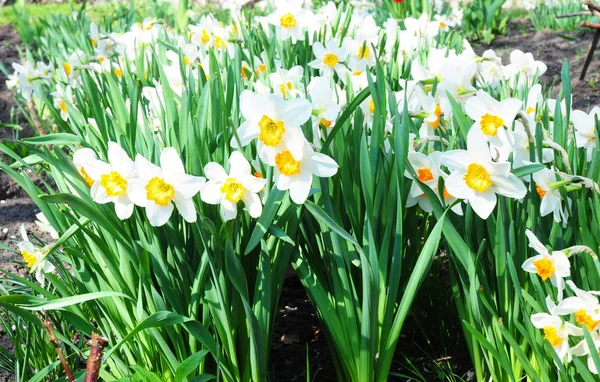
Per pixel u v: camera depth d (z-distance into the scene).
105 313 1.31
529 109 1.38
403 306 1.25
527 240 1.23
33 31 3.82
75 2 5.54
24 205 2.22
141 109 1.43
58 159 1.19
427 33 2.05
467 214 1.21
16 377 1.34
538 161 1.18
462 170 1.16
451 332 1.48
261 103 1.13
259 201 1.17
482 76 1.53
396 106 1.25
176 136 1.33
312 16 1.89
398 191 1.23
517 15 4.24
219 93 1.34
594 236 1.17
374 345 1.27
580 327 1.14
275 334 1.54
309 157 1.15
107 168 1.17
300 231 1.34
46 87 2.48
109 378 1.33
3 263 1.81
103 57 2.26
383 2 3.48
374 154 1.26
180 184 1.15
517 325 1.17
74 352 1.42
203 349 1.26
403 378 1.41
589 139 1.25
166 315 1.17
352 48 1.81
